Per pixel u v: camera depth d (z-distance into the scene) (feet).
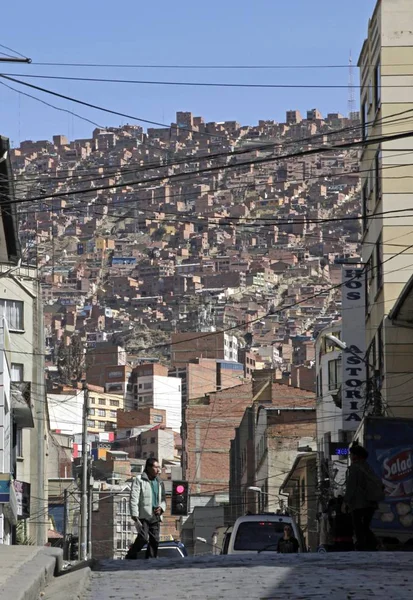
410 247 192.03
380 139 100.68
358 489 89.30
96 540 478.18
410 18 198.80
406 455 120.78
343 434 218.18
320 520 240.94
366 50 214.90
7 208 159.94
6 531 204.23
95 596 51.06
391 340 188.55
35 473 274.98
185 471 519.60
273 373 507.71
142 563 69.62
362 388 196.75
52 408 651.66
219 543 419.95
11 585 46.03
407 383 187.32
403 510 119.44
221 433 522.47
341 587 53.16
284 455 364.58
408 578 56.80
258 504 373.81
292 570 61.00
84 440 243.19
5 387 198.80
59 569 64.18
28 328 281.33
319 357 359.05
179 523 487.61
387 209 193.98
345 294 202.80
